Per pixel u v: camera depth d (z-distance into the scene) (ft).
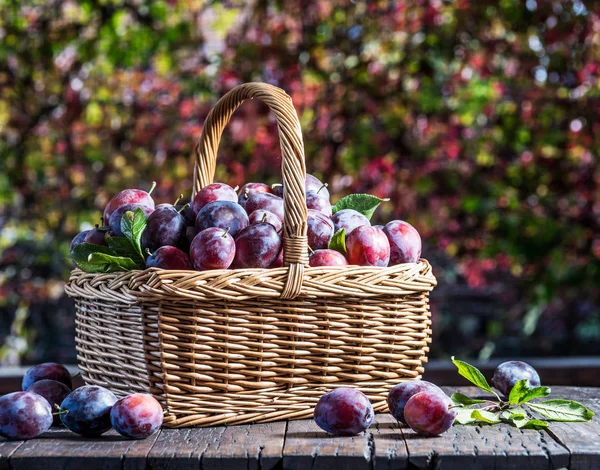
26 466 3.97
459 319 13.61
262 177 11.13
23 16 11.89
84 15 11.98
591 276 11.64
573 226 11.66
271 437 4.27
